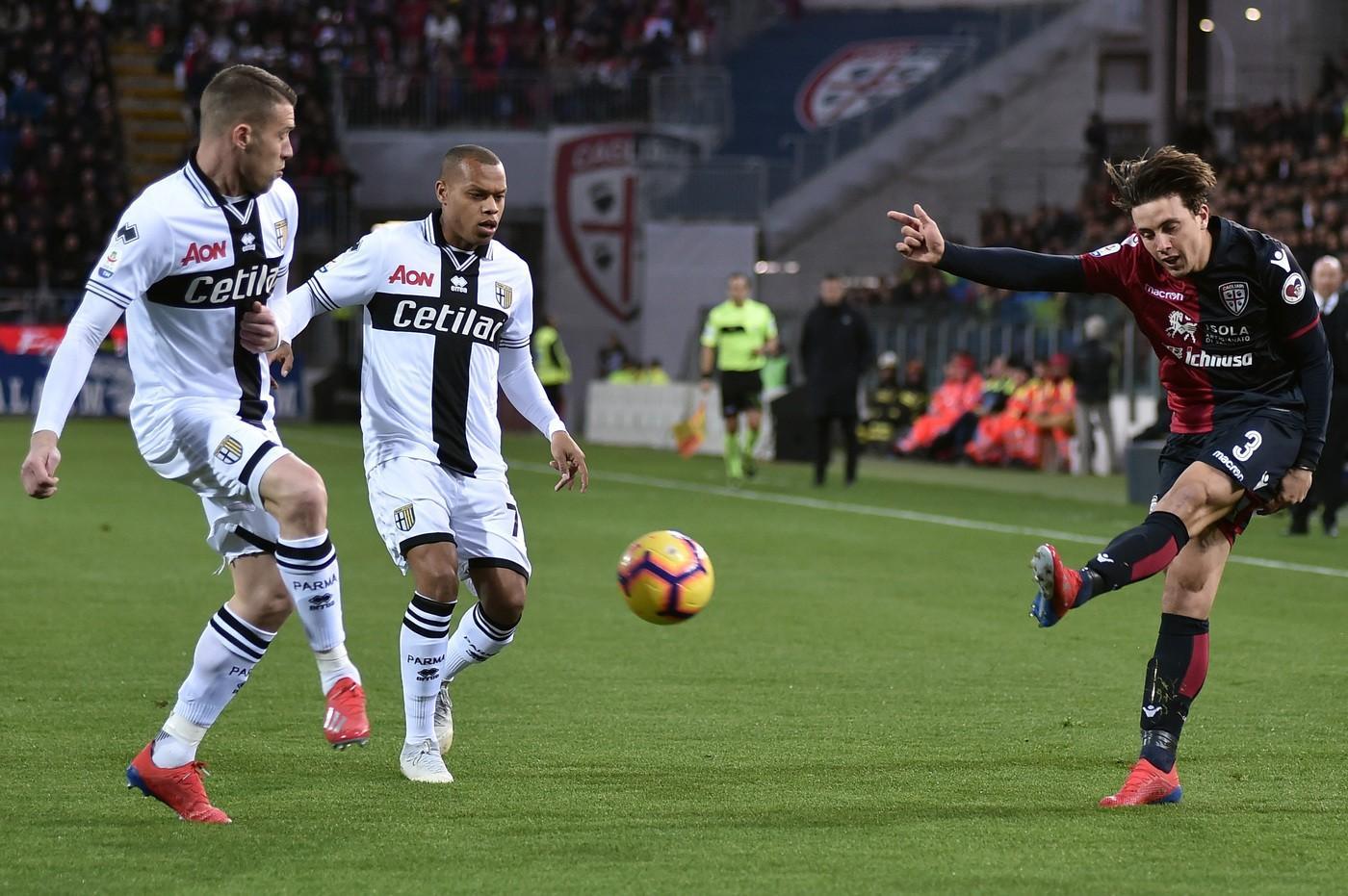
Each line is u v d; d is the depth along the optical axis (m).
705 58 131.38
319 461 76.75
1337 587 38.97
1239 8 125.56
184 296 18.52
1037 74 118.50
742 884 15.62
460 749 21.91
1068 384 79.00
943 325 91.56
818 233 114.31
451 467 20.58
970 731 23.17
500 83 119.56
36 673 26.86
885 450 87.69
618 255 115.50
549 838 17.30
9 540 45.03
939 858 16.61
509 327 21.27
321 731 22.73
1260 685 26.91
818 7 139.00
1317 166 97.69
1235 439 18.89
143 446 19.06
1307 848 17.06
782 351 87.25
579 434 112.94
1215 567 19.31
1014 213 116.31
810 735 22.86
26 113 117.94
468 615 21.08
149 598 35.44
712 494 63.59
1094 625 33.19
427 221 20.66
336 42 128.62
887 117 117.25
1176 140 109.00
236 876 15.87
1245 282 18.70
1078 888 15.56
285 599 18.27
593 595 36.94
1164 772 19.00
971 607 35.59
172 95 130.12
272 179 18.53
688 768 20.77
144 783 17.84
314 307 20.16
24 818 18.00
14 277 111.38
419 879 15.77
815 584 39.19
